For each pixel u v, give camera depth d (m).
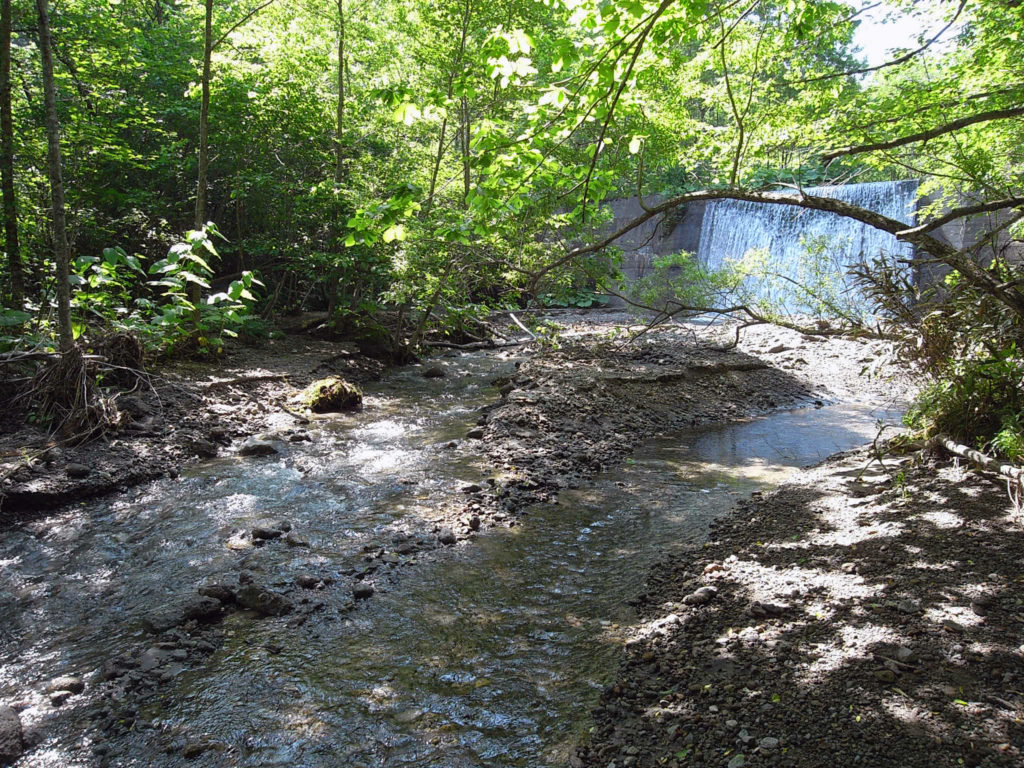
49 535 5.54
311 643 4.05
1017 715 2.79
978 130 8.47
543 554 5.33
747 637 3.73
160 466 7.08
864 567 4.30
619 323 20.72
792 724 2.95
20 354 7.60
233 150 14.78
